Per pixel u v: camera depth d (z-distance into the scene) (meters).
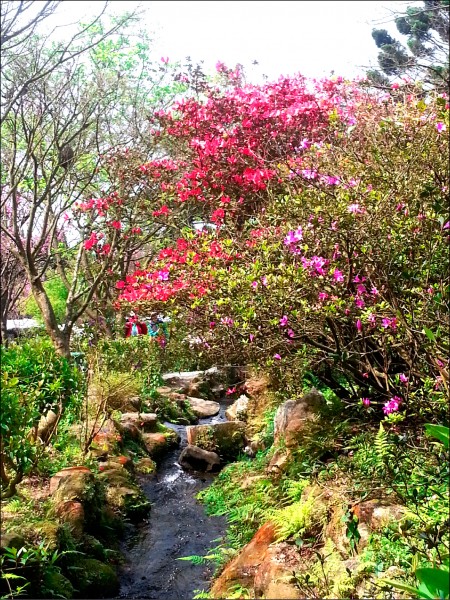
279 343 4.62
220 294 4.71
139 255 14.66
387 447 3.37
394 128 4.25
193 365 10.48
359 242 3.99
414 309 3.82
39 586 3.70
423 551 2.77
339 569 3.08
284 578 3.11
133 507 5.48
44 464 5.02
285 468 4.88
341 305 4.07
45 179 9.09
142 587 4.34
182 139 8.04
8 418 4.14
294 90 7.35
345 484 3.81
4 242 12.44
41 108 8.64
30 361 4.95
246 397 8.26
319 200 4.06
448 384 3.46
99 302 11.15
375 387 4.47
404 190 3.99
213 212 6.86
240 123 7.25
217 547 4.68
